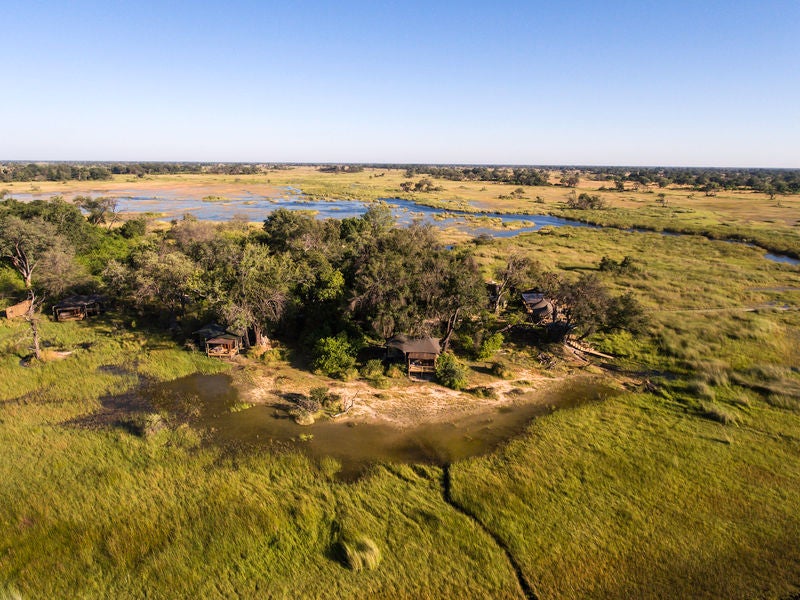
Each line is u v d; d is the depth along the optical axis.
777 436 28.33
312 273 46.06
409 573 18.33
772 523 21.23
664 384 35.56
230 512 21.17
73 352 38.06
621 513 21.75
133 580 17.77
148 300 47.94
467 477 24.19
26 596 17.00
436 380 35.72
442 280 39.69
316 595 17.33
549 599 17.44
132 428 27.88
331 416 30.03
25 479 22.83
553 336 43.94
